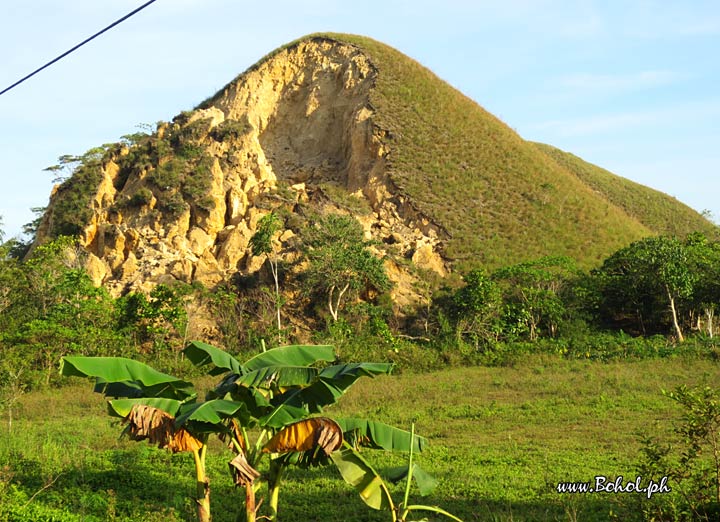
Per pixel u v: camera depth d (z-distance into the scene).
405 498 10.80
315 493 15.31
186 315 42.03
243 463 10.48
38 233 58.28
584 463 17.12
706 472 11.76
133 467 16.95
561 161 92.94
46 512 12.59
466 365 35.84
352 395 28.28
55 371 34.44
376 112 60.50
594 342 38.06
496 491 14.83
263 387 11.52
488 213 55.31
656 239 44.31
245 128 56.41
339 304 45.09
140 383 12.03
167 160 55.19
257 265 47.81
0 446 17.94
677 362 32.16
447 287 47.00
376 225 53.59
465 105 66.38
